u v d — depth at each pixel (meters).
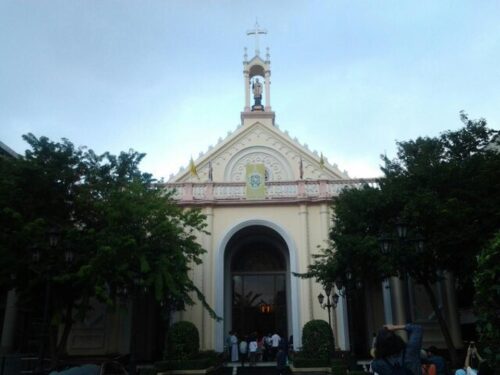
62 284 20.70
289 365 23.47
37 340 26.03
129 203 20.38
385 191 21.02
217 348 25.12
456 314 25.67
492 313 7.65
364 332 27.58
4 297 25.56
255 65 35.59
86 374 6.43
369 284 28.12
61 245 19.45
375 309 27.73
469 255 18.72
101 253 18.42
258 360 26.88
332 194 27.59
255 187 27.69
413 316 25.88
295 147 32.44
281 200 27.45
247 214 27.48
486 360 7.70
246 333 28.86
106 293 19.23
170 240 21.44
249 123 33.06
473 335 26.36
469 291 26.62
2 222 19.47
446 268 20.50
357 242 20.23
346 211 21.80
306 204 27.42
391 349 4.99
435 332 25.59
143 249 20.33
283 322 29.08
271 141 32.69
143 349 27.06
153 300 28.06
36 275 19.75
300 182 27.81
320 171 31.95
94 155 22.33
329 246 24.81
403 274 17.45
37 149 21.08
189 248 22.36
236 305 29.45
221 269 26.36
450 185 19.86
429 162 20.66
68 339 26.16
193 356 22.12
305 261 26.38
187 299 22.30
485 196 19.19
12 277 20.73
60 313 20.66
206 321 25.42
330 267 21.28
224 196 27.80
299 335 25.28
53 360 20.44
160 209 21.22
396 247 17.42
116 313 26.55
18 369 21.84
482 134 21.25
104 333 26.28
